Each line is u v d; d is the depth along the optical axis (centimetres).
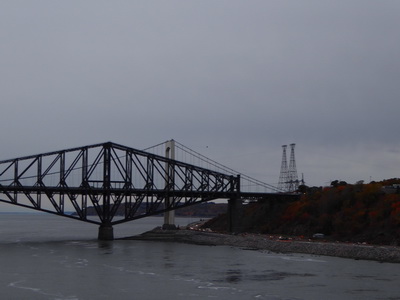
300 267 7156
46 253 9194
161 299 5053
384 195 12244
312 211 13300
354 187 13075
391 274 6481
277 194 15075
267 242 10419
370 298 5088
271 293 5303
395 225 10425
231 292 5353
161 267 7188
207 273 6600
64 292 5378
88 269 6988
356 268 7031
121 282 5934
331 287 5612
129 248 10350
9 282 5950
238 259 8181
